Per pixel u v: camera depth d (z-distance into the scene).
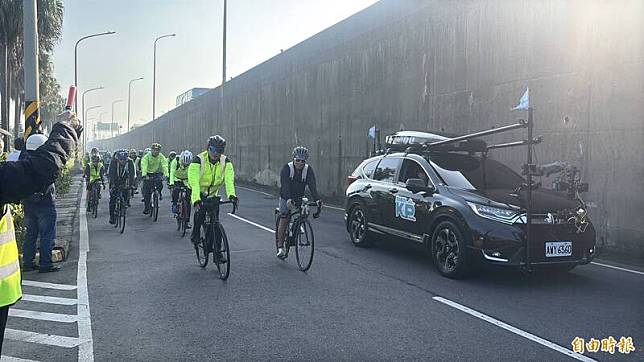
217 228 6.90
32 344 4.57
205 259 7.42
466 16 11.51
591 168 8.67
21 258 7.46
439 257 7.10
